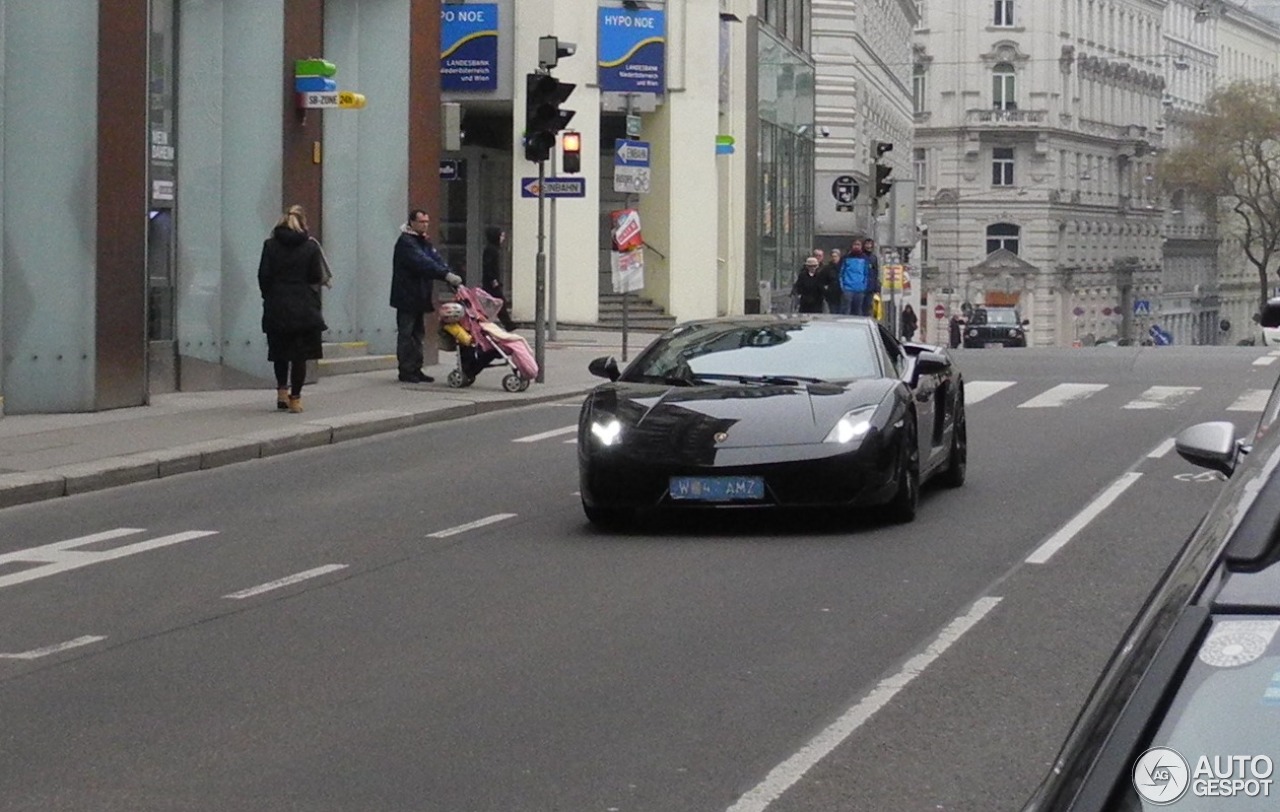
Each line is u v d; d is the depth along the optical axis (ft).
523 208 147.95
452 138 121.49
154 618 37.40
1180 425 75.97
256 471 62.39
